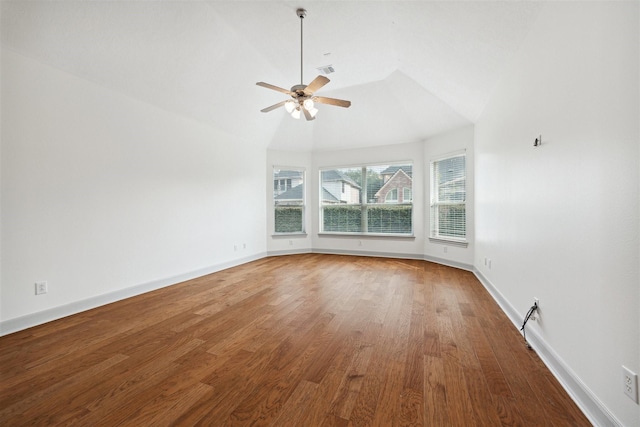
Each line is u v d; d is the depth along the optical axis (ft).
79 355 6.77
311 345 7.27
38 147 8.57
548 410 4.85
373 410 4.90
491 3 7.21
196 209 14.49
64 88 9.17
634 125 3.75
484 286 12.55
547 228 6.36
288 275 14.82
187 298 11.12
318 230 21.66
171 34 9.98
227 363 6.43
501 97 9.71
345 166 20.84
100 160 10.25
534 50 6.94
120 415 4.79
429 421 4.62
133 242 11.44
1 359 6.57
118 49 9.50
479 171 13.52
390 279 13.88
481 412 4.82
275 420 4.67
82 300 9.71
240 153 17.67
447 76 11.91
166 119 12.82
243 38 11.46
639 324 3.70
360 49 12.00
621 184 4.01
